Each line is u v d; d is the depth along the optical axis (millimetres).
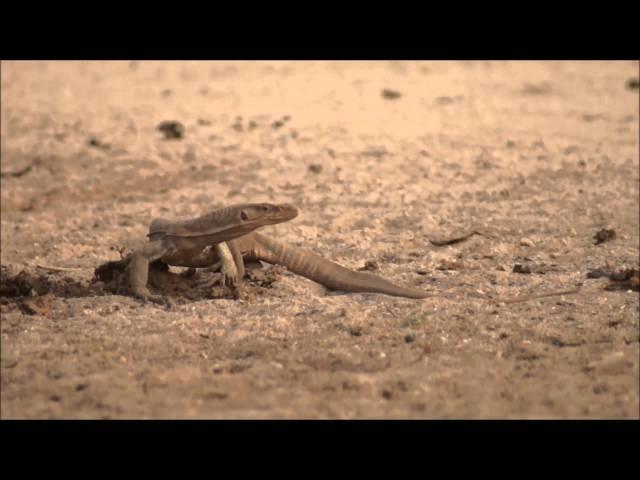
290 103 41969
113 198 29656
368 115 39500
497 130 37156
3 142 35875
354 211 26578
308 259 19141
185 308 17453
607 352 15125
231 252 18734
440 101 42719
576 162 32188
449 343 15641
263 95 43812
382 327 16406
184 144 35188
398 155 33375
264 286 18703
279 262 19203
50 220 27203
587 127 37969
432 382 14102
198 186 30422
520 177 30406
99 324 16688
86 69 51281
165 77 48875
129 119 38938
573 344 15602
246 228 17891
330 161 32562
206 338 16016
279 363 14914
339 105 41500
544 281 18953
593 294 17906
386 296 18156
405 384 14023
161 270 18656
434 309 17203
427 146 34594
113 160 33594
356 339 15844
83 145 35438
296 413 13188
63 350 15508
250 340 15844
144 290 17938
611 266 19875
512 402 13438
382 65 52438
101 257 22609
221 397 13719
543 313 16938
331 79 47938
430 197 28203
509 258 21188
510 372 14445
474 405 13328
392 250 22250
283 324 16531
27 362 15031
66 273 20859
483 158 32812
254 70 50656
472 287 18672
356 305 17594
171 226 18281
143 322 16750
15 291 18391
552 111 40969
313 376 14320
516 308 17281
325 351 15266
